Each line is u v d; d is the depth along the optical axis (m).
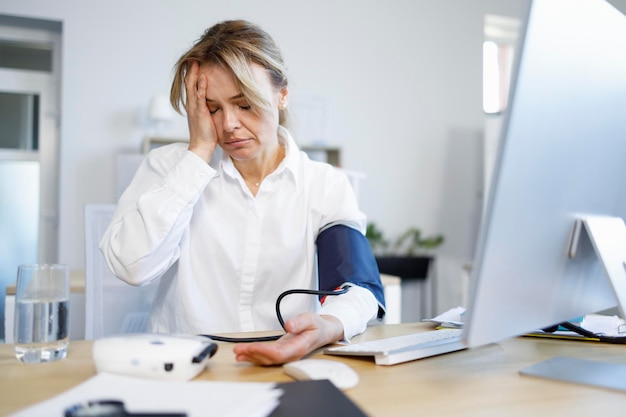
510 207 0.59
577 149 0.66
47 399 0.56
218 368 0.70
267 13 4.05
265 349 0.69
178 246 1.13
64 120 3.58
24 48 3.79
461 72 4.63
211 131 1.10
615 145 0.73
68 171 3.59
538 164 0.61
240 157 1.12
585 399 0.58
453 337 0.84
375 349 0.74
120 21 3.69
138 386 0.55
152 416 0.44
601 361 0.76
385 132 4.39
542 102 0.60
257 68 1.08
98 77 3.65
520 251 0.61
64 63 3.59
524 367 0.72
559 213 0.66
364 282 1.03
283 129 1.30
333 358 0.77
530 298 0.64
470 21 4.66
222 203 1.22
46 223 3.77
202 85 1.07
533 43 0.58
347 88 4.28
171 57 3.79
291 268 1.23
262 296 1.22
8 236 3.70
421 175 4.50
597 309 0.77
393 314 2.49
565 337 0.92
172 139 3.62
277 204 1.23
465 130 4.63
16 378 0.65
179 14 3.82
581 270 0.71
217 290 1.20
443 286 4.55
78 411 0.44
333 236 1.15
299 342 0.73
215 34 1.10
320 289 1.11
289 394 0.55
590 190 0.70
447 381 0.65
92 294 1.34
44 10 3.54
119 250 1.03
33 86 3.75
